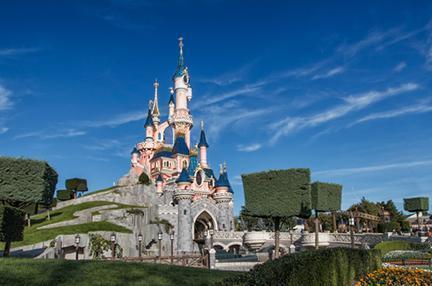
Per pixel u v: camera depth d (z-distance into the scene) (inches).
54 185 1240.2
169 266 801.6
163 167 3897.6
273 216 1378.0
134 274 680.4
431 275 722.8
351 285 752.3
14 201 1080.2
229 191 3383.4
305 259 538.6
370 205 3627.0
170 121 4200.3
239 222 4475.9
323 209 1606.8
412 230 3228.3
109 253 1833.2
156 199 3016.7
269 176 1406.3
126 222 2332.7
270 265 443.5
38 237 1695.4
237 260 1689.2
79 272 653.3
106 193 3129.9
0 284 556.4
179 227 2765.7
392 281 729.6
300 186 1344.7
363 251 882.1
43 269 650.2
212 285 359.6
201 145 4104.3
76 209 2657.5
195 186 3506.4
